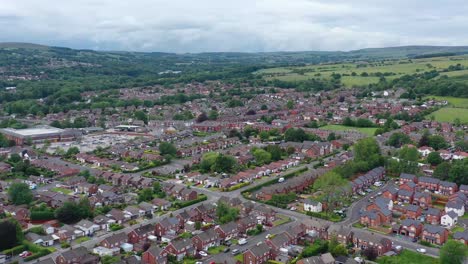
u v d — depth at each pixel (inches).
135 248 7322.8
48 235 7632.9
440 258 6722.4
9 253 6998.0
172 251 6978.4
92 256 6855.3
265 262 6914.4
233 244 7623.0
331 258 6786.4
